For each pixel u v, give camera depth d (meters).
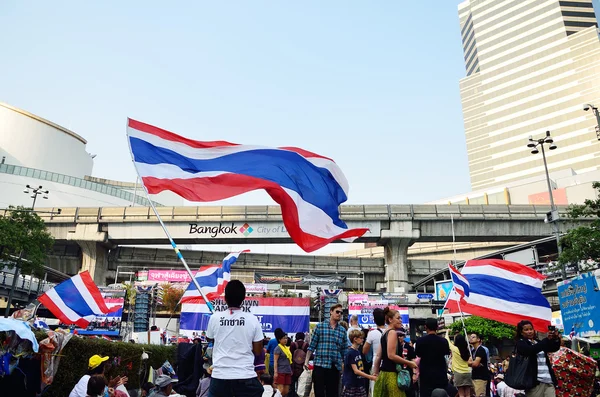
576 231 25.67
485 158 139.38
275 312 33.22
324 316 46.91
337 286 54.28
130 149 8.48
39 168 96.19
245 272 72.50
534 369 7.83
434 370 7.67
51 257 66.62
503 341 44.34
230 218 63.44
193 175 8.80
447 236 63.62
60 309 15.68
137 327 42.25
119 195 97.44
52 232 64.88
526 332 7.98
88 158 110.38
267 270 70.06
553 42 134.38
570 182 87.19
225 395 5.29
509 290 12.67
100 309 16.05
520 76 138.25
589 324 14.01
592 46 127.00
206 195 8.71
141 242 65.69
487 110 142.50
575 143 122.94
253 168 9.23
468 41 162.75
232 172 9.07
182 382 10.03
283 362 12.95
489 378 11.08
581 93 125.38
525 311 12.43
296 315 33.22
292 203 9.26
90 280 16.25
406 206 64.19
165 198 107.56
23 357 8.62
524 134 133.00
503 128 137.62
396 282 62.91
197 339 10.73
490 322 40.25
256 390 5.38
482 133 141.88
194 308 30.55
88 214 64.94
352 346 9.30
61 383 10.20
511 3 146.62
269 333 32.84
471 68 158.62
